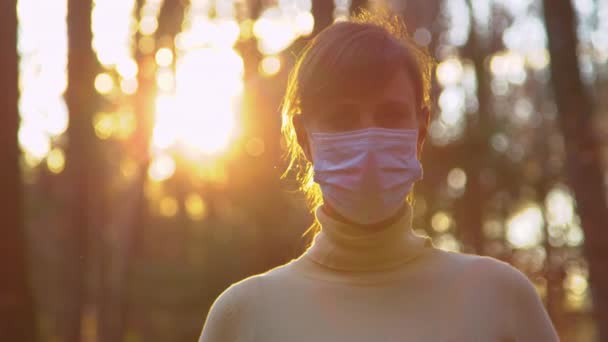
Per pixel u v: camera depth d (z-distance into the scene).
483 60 27.88
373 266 2.25
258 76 19.78
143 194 24.98
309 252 2.34
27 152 26.06
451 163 26.16
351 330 2.18
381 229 2.28
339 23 2.23
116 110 24.72
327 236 2.31
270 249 20.50
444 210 26.28
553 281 27.64
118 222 24.69
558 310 27.27
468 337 2.13
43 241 25.41
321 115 2.20
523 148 27.97
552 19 11.85
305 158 2.47
